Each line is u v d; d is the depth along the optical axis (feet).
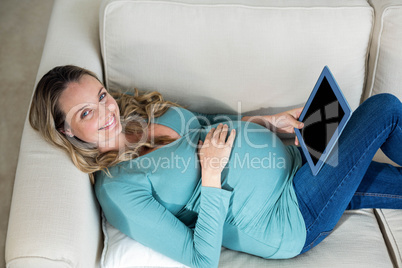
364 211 4.51
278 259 4.12
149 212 3.76
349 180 3.84
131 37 4.40
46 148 3.76
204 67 4.52
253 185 4.02
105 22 4.40
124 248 3.96
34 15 8.02
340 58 4.52
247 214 4.02
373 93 4.80
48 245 3.15
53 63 4.37
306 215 4.02
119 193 3.78
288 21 4.42
